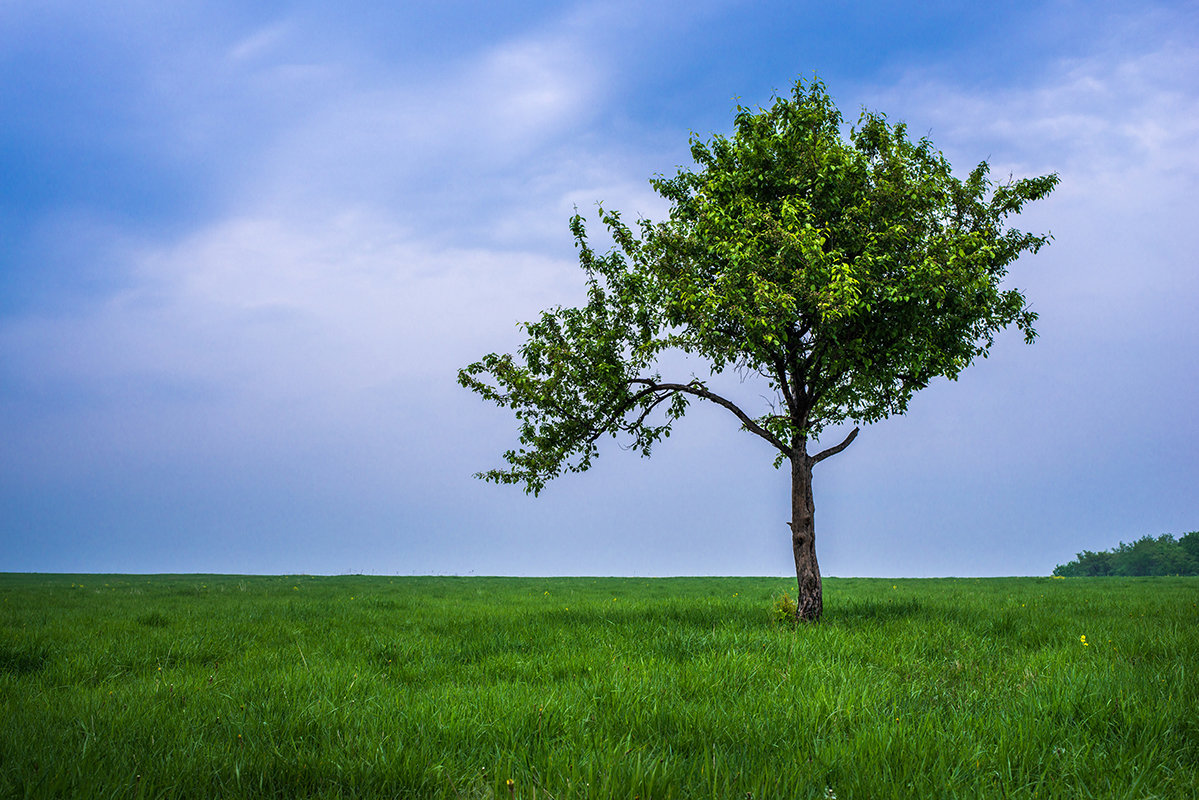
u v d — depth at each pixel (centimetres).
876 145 1543
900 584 3222
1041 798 421
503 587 3222
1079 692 619
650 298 1494
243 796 407
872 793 405
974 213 1498
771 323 1287
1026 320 1512
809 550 1430
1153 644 898
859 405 1673
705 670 745
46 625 1281
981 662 848
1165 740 504
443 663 862
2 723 547
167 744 492
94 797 389
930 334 1402
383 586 3247
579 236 1630
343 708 591
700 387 1558
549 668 796
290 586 3147
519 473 1619
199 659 925
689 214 1592
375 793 416
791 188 1470
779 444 1482
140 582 3472
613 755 446
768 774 423
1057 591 2441
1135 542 11500
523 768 447
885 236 1379
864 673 753
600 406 1568
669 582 3819
